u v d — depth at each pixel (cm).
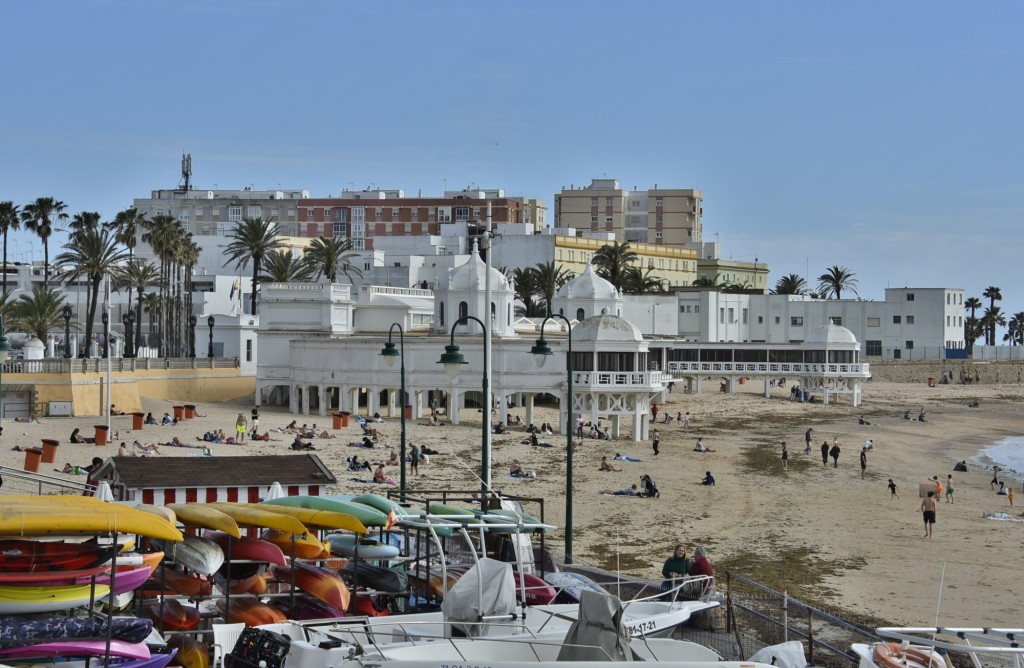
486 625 2348
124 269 13038
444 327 10200
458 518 2841
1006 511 6222
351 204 19888
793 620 3166
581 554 4591
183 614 2502
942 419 12312
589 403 9125
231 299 15025
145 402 9812
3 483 4759
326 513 2642
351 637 2338
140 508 2539
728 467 7644
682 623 2827
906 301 17400
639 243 19388
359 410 10644
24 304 12094
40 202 12225
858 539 5188
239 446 7500
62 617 2094
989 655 2561
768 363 13212
